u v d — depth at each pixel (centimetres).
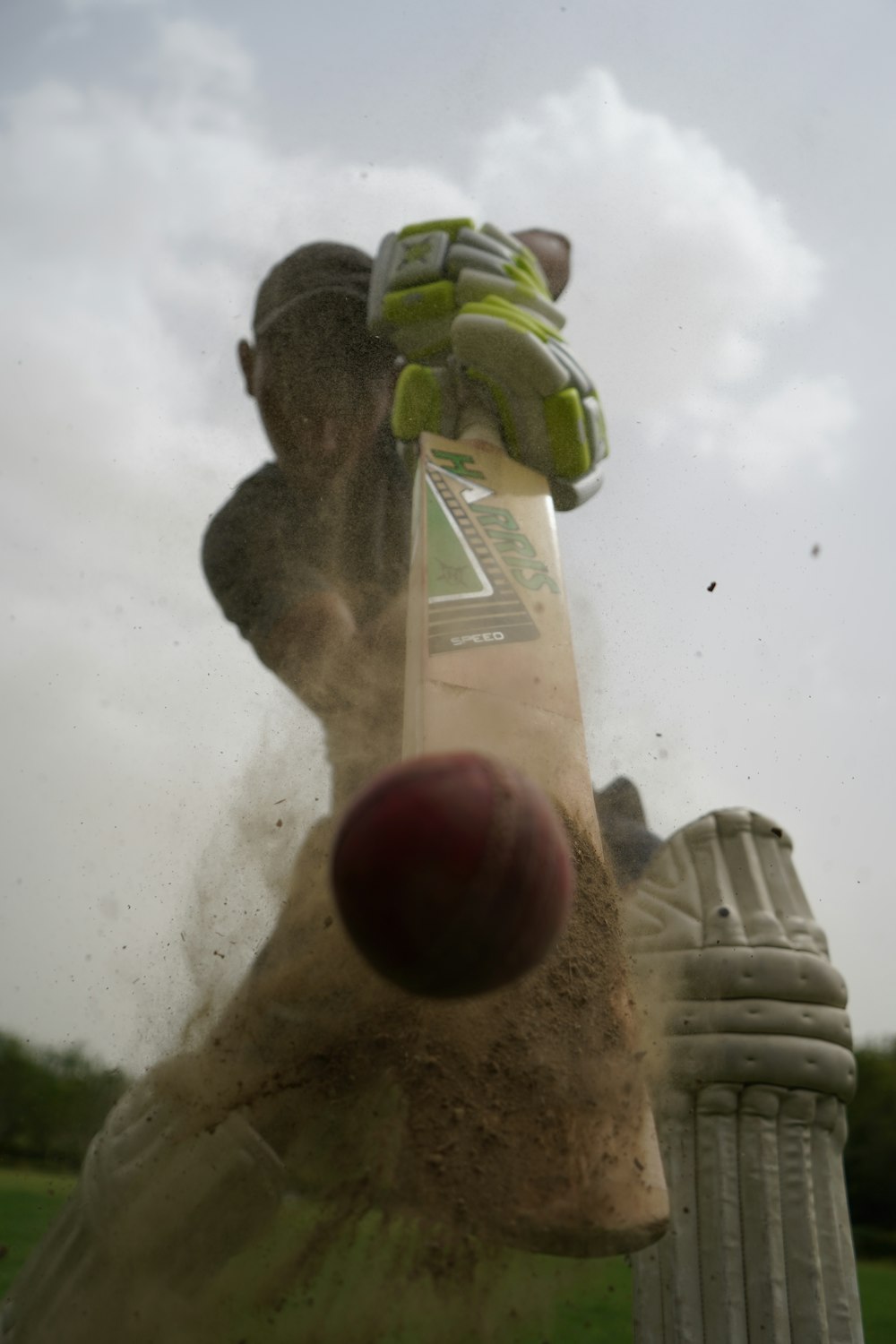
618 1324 163
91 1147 133
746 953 142
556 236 187
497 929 76
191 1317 124
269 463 187
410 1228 116
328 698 161
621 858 157
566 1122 102
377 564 178
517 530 137
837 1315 135
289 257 186
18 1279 139
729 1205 137
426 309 154
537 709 123
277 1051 118
